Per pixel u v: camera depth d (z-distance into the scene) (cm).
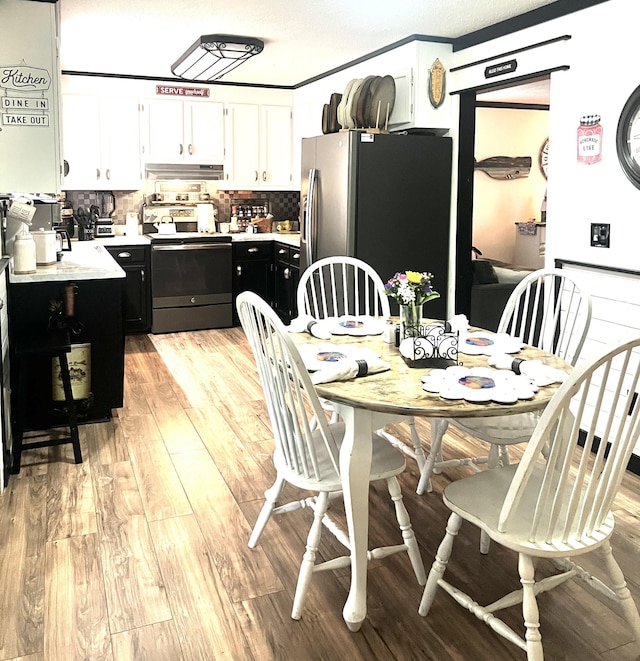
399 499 234
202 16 421
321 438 255
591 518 188
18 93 363
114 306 389
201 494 307
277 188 702
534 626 184
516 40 413
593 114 356
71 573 243
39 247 396
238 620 219
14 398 358
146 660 200
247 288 679
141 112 638
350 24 437
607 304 353
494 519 194
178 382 482
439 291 504
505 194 854
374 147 468
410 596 234
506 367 238
